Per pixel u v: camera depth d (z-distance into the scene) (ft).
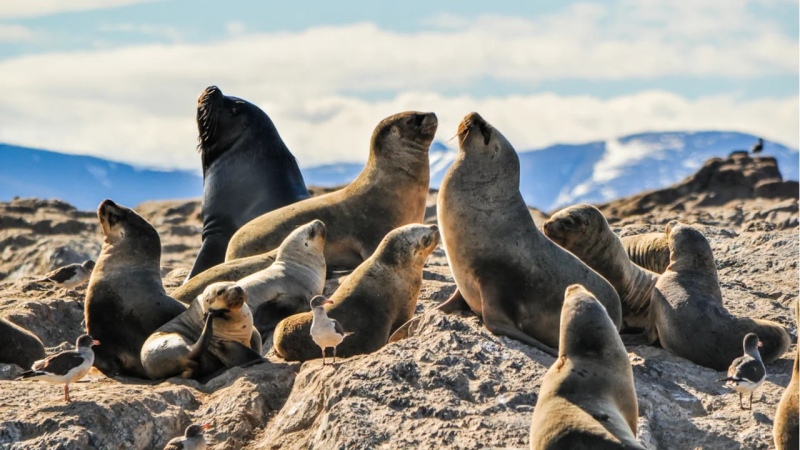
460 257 132.77
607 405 91.20
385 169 170.09
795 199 314.14
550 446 87.25
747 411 114.21
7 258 336.90
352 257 169.68
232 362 128.98
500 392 112.78
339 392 113.70
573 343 95.76
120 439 110.93
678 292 132.26
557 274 130.52
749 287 164.96
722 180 349.61
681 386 122.11
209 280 155.12
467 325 127.75
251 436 115.85
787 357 130.93
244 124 191.31
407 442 105.09
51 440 107.65
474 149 133.18
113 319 137.39
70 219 374.02
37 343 138.21
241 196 188.75
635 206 349.00
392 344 123.65
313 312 119.55
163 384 127.24
